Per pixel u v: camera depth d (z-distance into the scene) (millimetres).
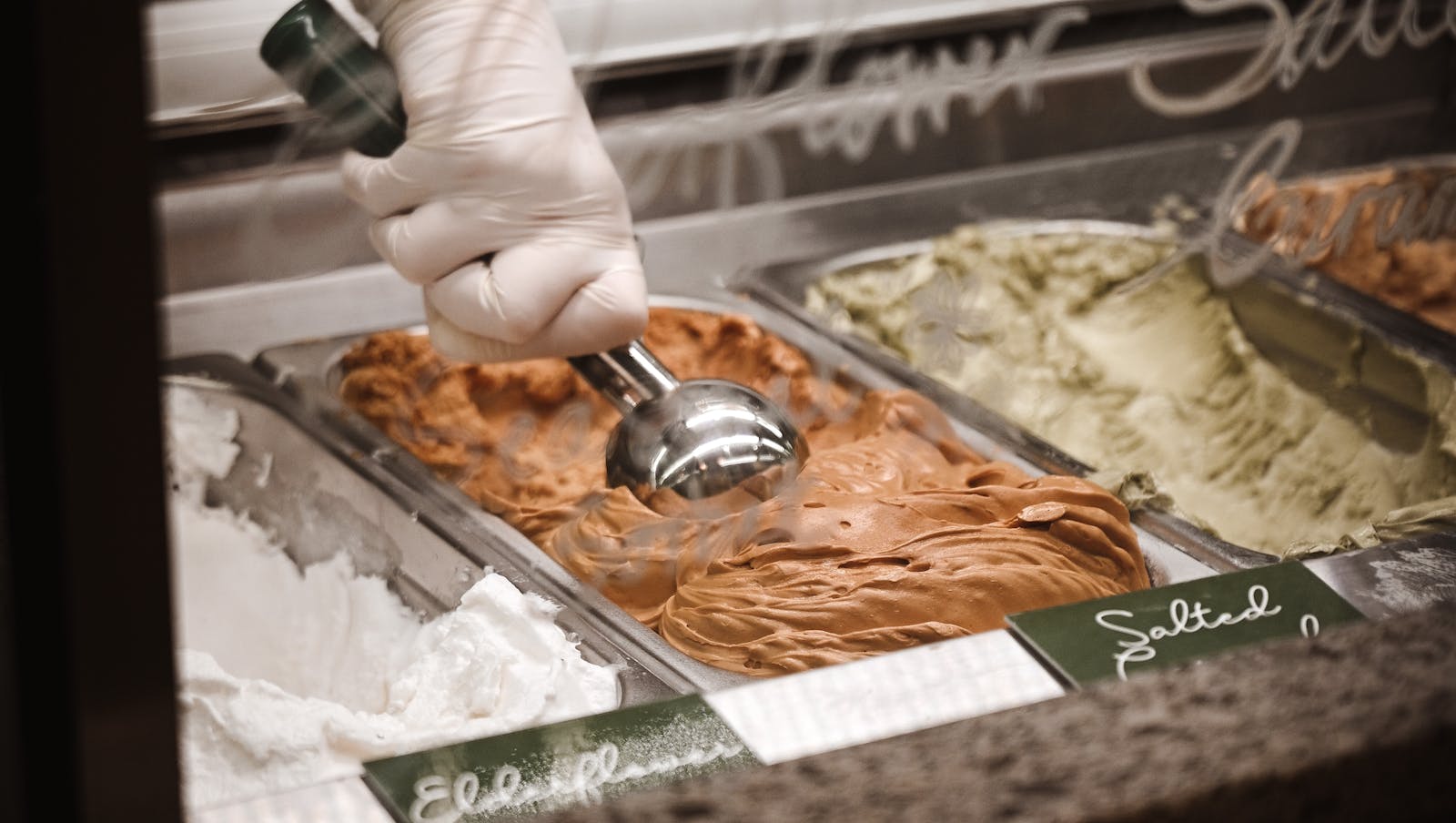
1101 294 1599
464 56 1033
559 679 956
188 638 1121
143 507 541
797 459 1176
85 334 510
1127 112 1735
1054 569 1058
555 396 1369
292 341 1344
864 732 742
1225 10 1681
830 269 1527
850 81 1369
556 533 1180
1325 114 1829
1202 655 821
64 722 563
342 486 1201
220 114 1102
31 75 485
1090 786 688
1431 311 1664
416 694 1005
